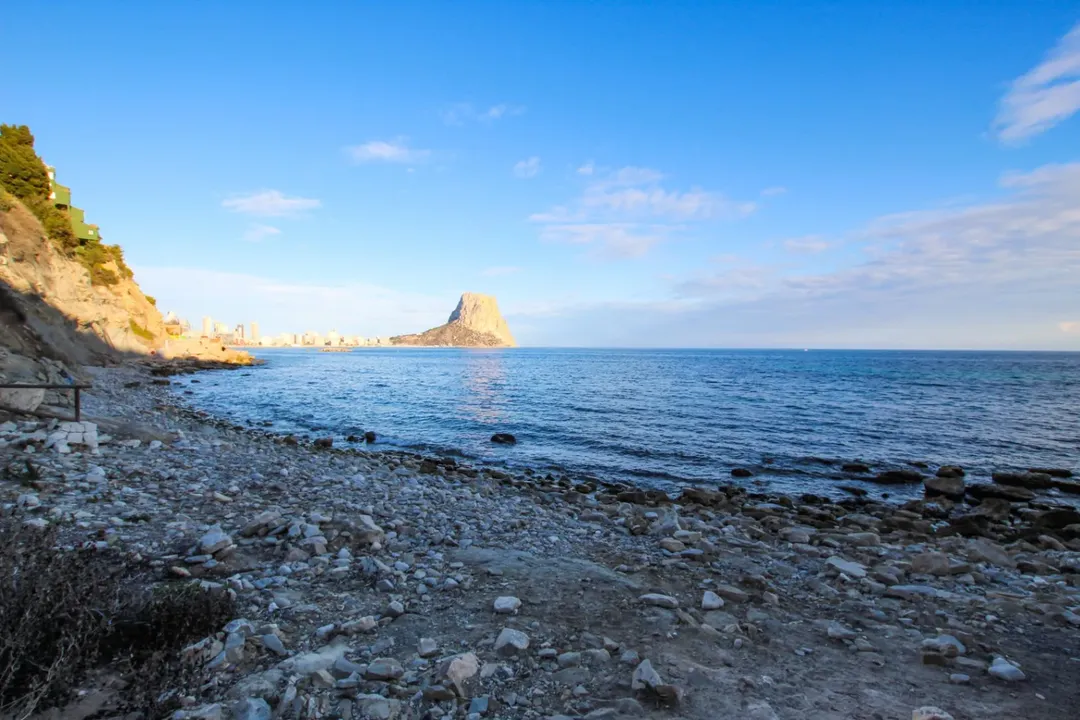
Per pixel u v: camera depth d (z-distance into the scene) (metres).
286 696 4.05
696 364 125.19
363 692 4.26
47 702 3.55
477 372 88.69
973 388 57.84
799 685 4.72
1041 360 169.75
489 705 4.17
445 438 27.22
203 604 5.05
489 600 6.27
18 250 42.72
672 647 5.29
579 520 11.59
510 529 9.93
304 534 7.97
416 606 6.02
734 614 6.33
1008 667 5.08
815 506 16.12
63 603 3.95
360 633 5.30
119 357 56.66
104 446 13.14
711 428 30.14
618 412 36.53
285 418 33.56
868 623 6.25
